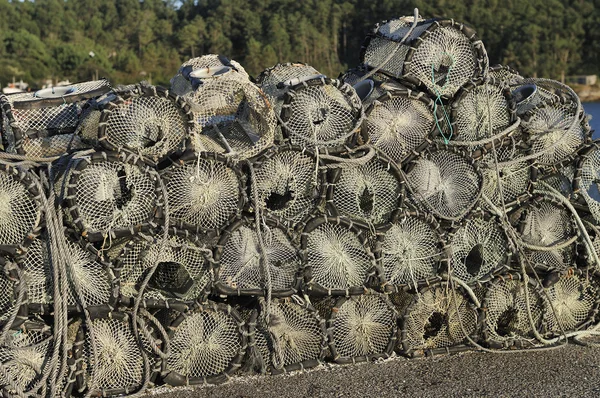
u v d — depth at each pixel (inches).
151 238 222.5
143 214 223.1
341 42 2977.4
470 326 261.9
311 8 3152.1
